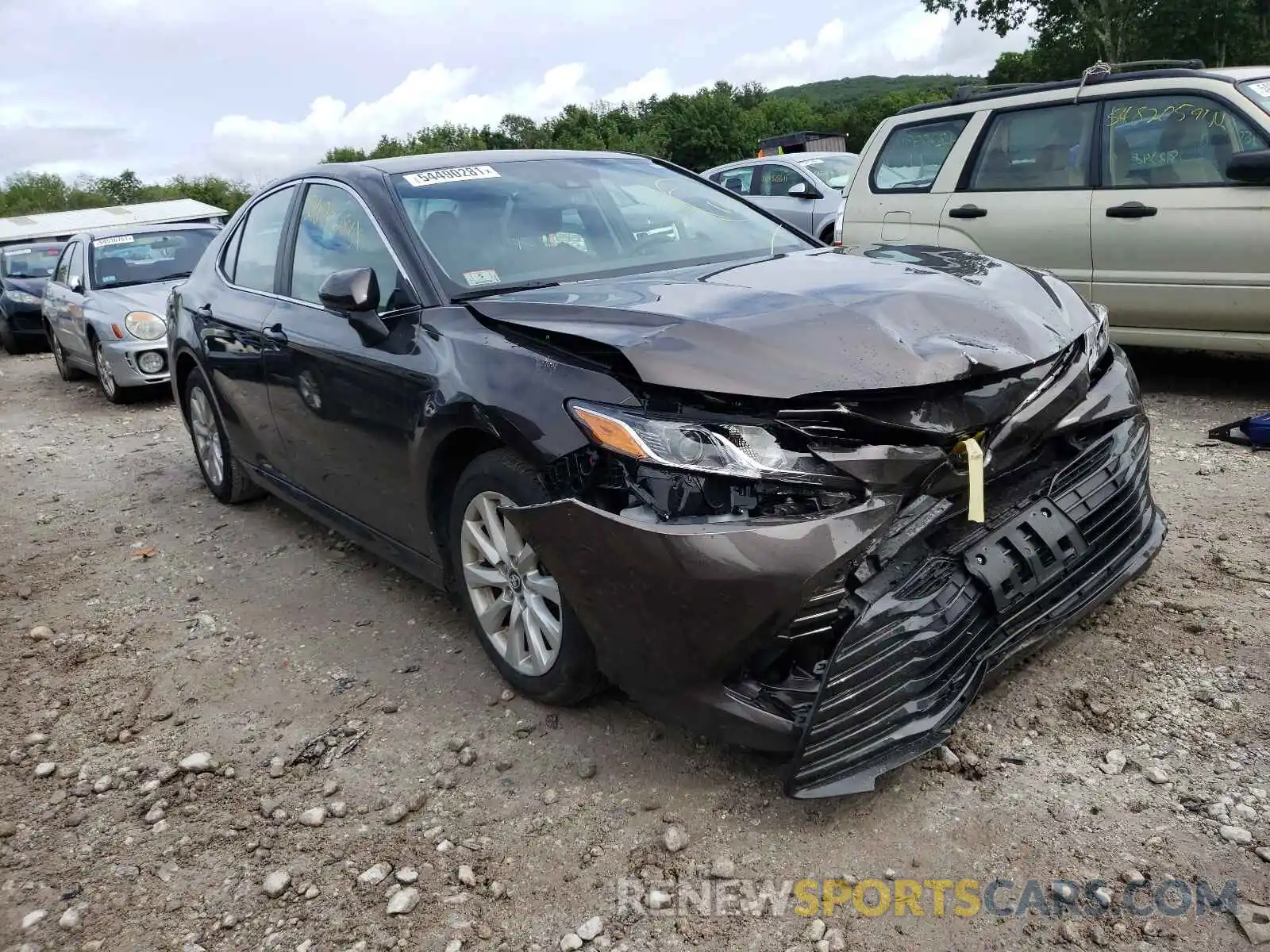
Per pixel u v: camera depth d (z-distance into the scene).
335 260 3.81
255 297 4.41
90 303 9.30
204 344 4.81
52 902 2.44
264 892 2.39
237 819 2.69
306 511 4.37
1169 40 29.44
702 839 2.41
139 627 4.00
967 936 2.06
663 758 2.73
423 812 2.63
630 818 2.51
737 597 2.24
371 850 2.50
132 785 2.91
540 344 2.76
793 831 2.40
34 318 13.95
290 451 4.22
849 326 2.47
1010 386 2.53
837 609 2.33
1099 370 3.01
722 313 2.59
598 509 2.42
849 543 2.24
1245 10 28.62
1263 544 3.67
